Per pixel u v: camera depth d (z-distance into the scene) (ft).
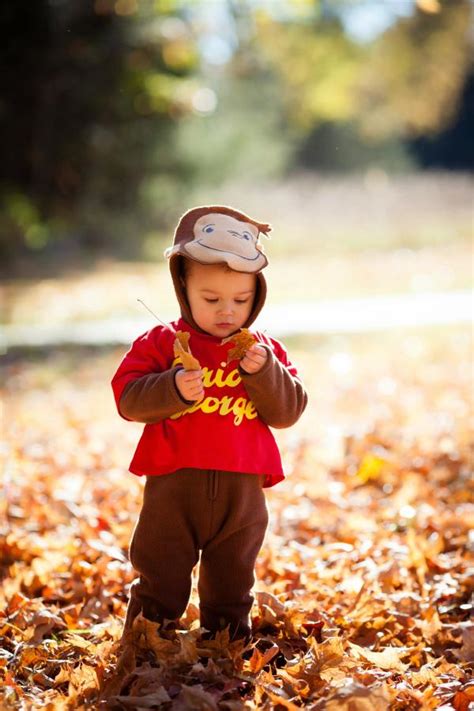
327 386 34.88
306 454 24.48
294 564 16.44
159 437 12.17
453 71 132.26
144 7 68.95
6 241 84.79
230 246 11.89
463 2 119.03
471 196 122.01
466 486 21.24
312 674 12.00
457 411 28.71
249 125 123.54
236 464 12.06
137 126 82.69
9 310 57.93
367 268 78.07
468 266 76.07
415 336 45.50
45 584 15.74
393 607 14.78
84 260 88.94
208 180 105.09
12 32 68.85
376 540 17.97
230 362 12.21
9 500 20.01
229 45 96.22
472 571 16.05
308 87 113.60
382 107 145.69
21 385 37.04
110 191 87.71
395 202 118.52
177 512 12.23
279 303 58.59
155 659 12.35
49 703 11.18
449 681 12.41
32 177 77.00
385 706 10.85
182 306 12.42
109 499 20.61
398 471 22.33
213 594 12.72
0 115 72.79
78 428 28.63
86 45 70.28
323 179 144.46
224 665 12.16
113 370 39.83
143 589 12.64
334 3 98.68
